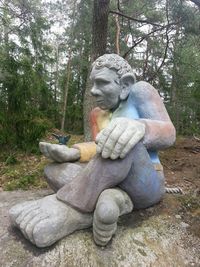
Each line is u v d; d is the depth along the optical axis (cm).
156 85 975
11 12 664
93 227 193
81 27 717
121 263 191
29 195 318
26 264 188
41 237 188
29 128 521
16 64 527
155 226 225
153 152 234
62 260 189
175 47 716
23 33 699
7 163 469
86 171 203
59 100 983
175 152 529
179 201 266
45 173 238
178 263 201
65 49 1207
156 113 229
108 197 189
